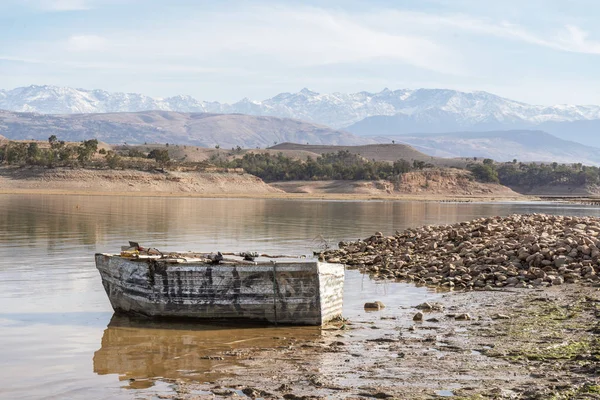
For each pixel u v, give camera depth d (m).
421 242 32.94
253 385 11.88
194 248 35.25
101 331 16.48
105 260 18.81
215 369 13.03
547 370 12.53
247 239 41.84
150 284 17.69
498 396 10.99
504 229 32.69
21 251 32.34
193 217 66.06
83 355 14.25
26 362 13.66
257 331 16.55
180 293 17.50
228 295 17.27
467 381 11.95
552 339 15.02
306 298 16.97
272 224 58.09
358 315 18.59
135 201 109.38
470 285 23.55
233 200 134.38
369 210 96.81
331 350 14.45
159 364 13.48
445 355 13.83
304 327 16.91
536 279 23.55
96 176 176.88
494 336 15.48
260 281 17.11
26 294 21.31
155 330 16.62
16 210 69.88
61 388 11.90
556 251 25.80
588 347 14.18
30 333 16.22
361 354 14.05
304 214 78.62
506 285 23.44
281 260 18.81
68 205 84.56
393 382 11.92
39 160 178.75
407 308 19.66
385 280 25.41
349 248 34.59
